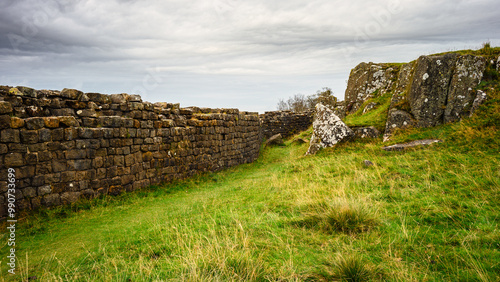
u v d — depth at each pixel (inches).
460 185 239.0
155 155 426.0
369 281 126.3
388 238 169.0
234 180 485.7
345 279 127.5
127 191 372.8
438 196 225.6
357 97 789.2
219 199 320.5
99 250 194.1
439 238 162.7
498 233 157.2
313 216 207.5
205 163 545.0
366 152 429.7
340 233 181.9
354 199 228.7
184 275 134.9
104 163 344.5
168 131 452.1
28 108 309.7
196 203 314.7
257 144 837.8
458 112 410.6
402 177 288.4
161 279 137.2
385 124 517.7
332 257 147.7
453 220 183.2
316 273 136.6
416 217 195.2
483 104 383.9
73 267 169.3
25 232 234.7
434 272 130.3
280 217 219.5
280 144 968.3
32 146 275.4
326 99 979.3
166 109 477.1
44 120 286.2
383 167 331.3
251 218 221.6
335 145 509.4
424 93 442.3
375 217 194.9
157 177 427.5
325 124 538.6
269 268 140.5
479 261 132.0
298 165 452.4
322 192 277.0
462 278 123.0
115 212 300.7
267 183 377.7
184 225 223.9
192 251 161.3
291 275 131.1
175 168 465.7
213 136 572.7
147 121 411.8
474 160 282.8
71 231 241.9
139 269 151.6
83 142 320.5
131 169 381.4
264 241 174.2
